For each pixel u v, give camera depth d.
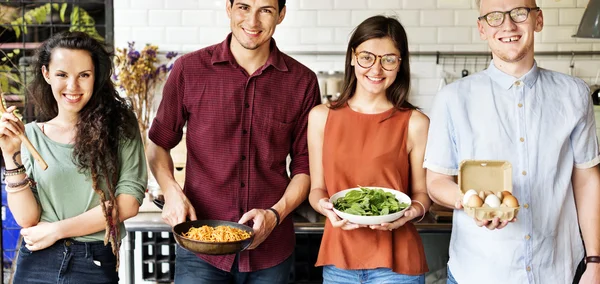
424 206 2.21
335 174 2.27
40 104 2.14
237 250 2.03
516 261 2.00
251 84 2.33
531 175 1.99
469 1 4.53
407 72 2.27
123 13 4.52
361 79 2.22
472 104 2.06
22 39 4.70
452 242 2.12
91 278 2.07
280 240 2.41
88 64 2.03
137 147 2.17
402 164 2.26
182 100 2.39
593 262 2.01
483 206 1.84
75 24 4.62
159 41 4.53
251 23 2.19
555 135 2.00
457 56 4.56
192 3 4.51
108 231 2.04
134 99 4.26
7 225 4.00
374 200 2.10
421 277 2.29
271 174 2.39
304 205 3.41
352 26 4.54
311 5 4.54
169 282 3.73
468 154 2.04
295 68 2.41
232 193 2.36
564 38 4.57
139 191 2.14
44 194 2.05
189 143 2.41
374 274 2.24
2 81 4.52
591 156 2.04
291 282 3.56
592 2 3.60
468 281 2.04
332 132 2.28
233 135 2.34
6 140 1.93
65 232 2.00
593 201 2.04
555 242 2.02
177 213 2.25
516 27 1.95
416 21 4.55
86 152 2.02
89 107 2.07
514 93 2.02
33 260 2.04
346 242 2.23
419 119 2.26
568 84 2.05
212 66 2.35
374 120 2.26
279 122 2.38
